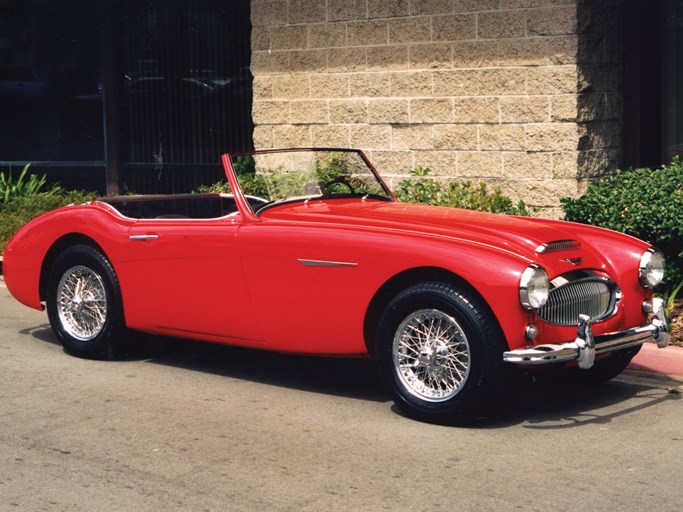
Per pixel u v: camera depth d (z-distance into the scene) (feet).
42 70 51.70
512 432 20.30
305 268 21.99
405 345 20.98
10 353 27.09
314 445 19.51
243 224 23.17
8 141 53.01
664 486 17.28
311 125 41.01
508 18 35.68
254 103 42.47
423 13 37.60
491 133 36.52
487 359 19.81
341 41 39.78
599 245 22.91
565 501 16.60
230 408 22.07
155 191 49.52
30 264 27.37
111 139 49.88
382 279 20.97
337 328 21.77
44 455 18.94
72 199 46.83
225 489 17.17
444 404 20.44
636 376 24.88
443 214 23.35
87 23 50.16
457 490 17.11
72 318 26.76
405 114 38.47
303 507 16.37
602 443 19.61
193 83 47.55
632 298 22.41
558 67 34.86
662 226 28.86
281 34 41.37
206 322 23.91
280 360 26.53
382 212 23.41
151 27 48.34
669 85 37.27
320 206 24.53
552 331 20.49
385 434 20.17
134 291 25.08
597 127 35.76
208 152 47.50
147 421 21.07
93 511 16.28
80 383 24.09
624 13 36.45
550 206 35.50
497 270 19.66
